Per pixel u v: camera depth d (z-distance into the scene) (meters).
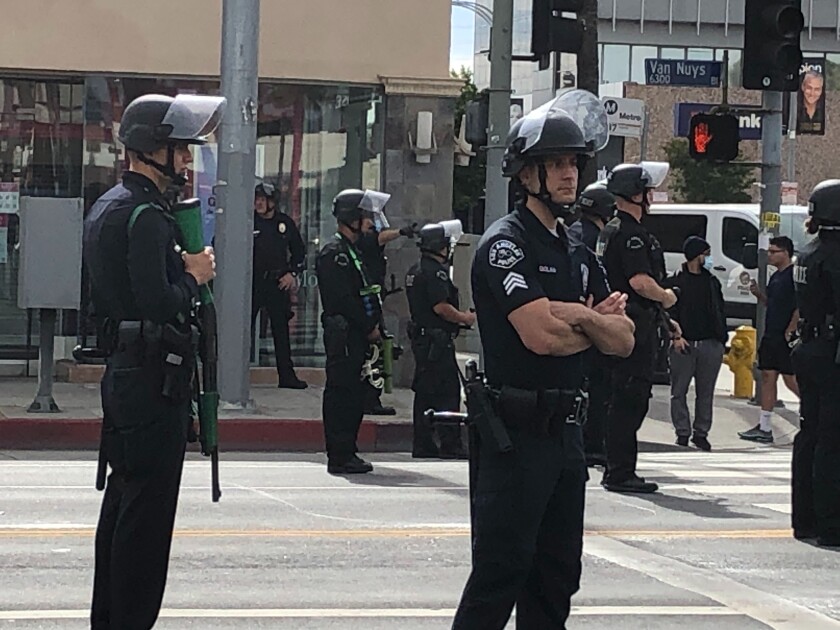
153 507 5.42
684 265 14.17
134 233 5.27
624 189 9.95
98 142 16.34
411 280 12.25
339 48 16.64
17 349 16.39
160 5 16.31
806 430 8.69
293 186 16.81
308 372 16.83
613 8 57.78
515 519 4.99
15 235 16.30
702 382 14.16
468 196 34.72
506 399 5.00
